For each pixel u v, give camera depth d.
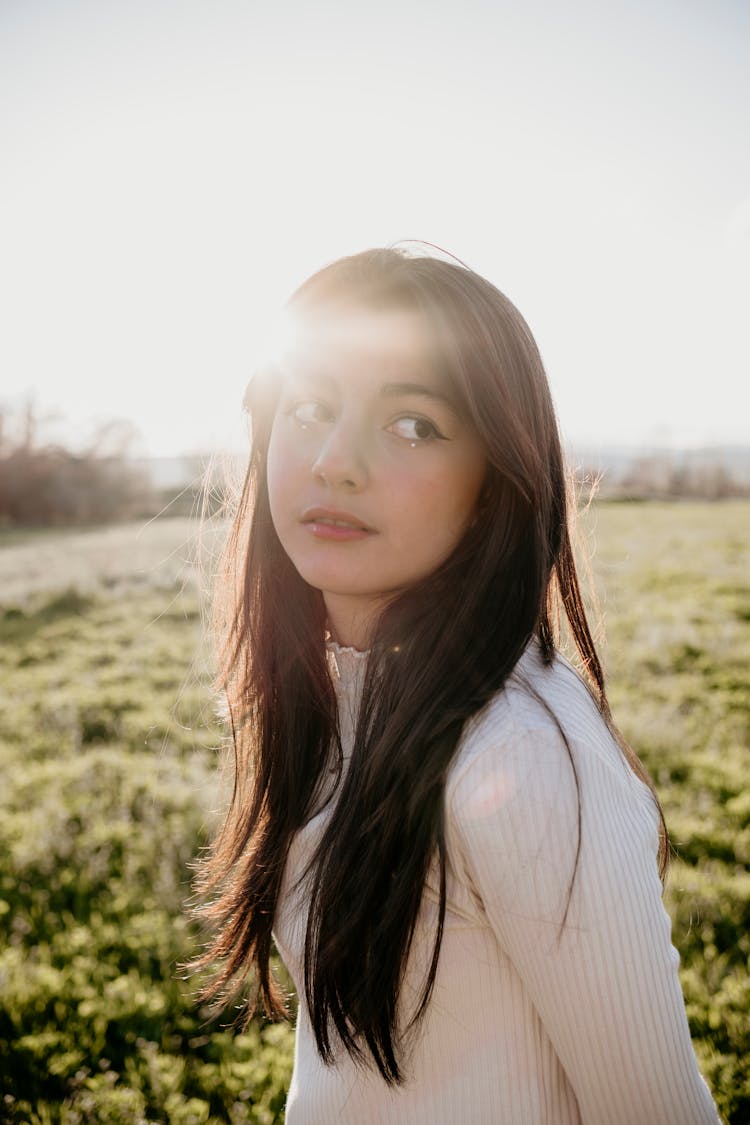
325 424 1.23
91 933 3.73
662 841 1.54
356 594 1.23
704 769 5.35
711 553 17.47
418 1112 1.18
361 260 1.22
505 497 1.18
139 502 43.44
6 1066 2.90
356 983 1.14
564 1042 1.00
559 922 0.93
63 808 4.97
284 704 1.50
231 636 1.71
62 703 7.67
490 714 1.03
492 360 1.13
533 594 1.18
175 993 3.27
